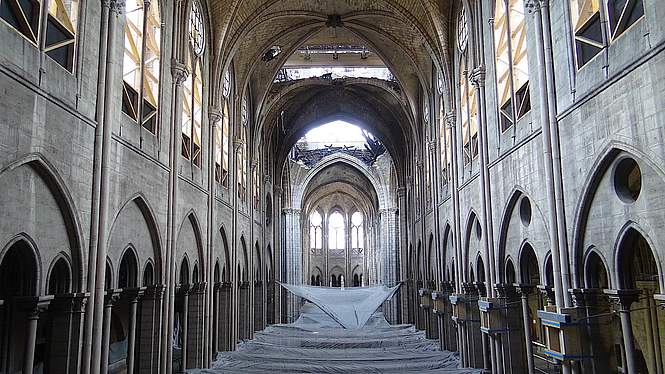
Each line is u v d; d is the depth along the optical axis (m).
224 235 25.06
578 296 11.36
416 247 35.78
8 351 11.60
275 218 42.97
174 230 17.12
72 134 11.04
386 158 49.94
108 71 12.55
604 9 10.24
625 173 10.30
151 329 15.89
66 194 10.68
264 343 29.27
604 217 10.52
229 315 25.89
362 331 35.62
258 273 36.59
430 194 29.44
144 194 14.90
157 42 16.78
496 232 17.06
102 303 11.86
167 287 16.67
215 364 22.06
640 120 8.99
